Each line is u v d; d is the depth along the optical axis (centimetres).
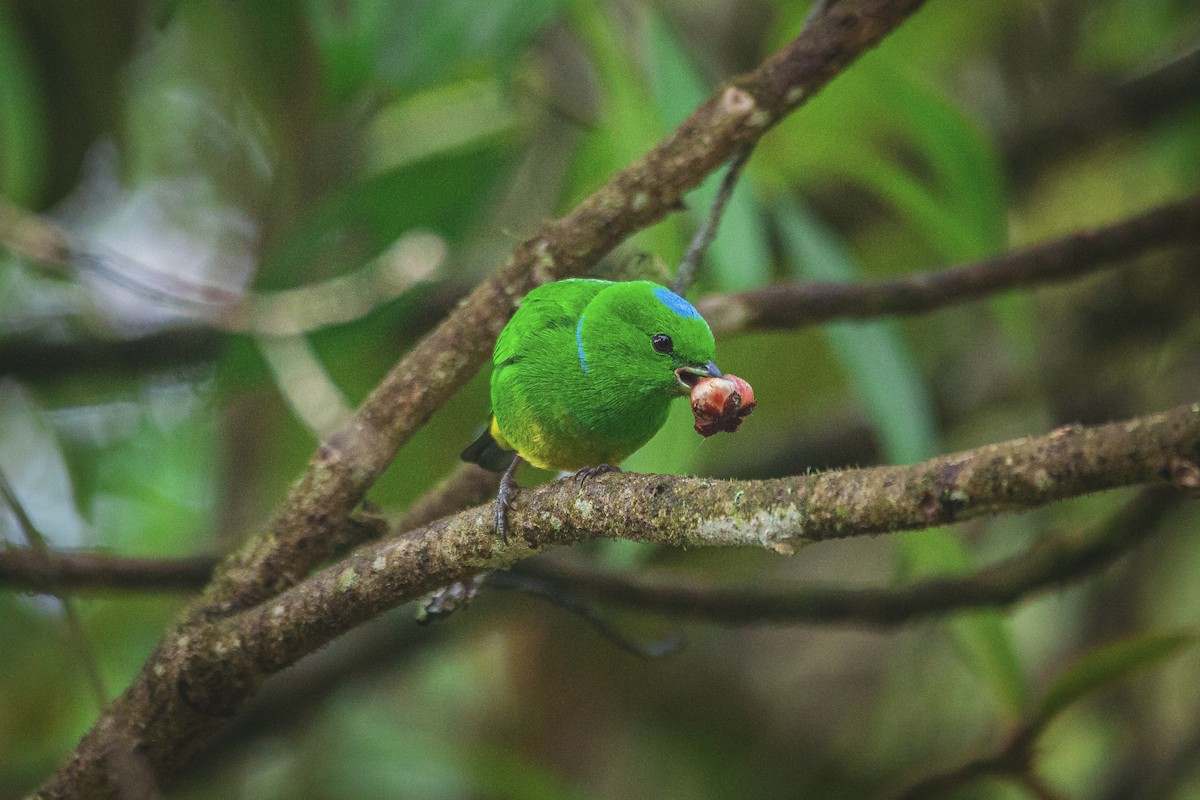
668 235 787
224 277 1264
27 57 1047
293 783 1222
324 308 1000
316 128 1099
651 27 827
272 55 1043
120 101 1098
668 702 1330
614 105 835
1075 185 1295
